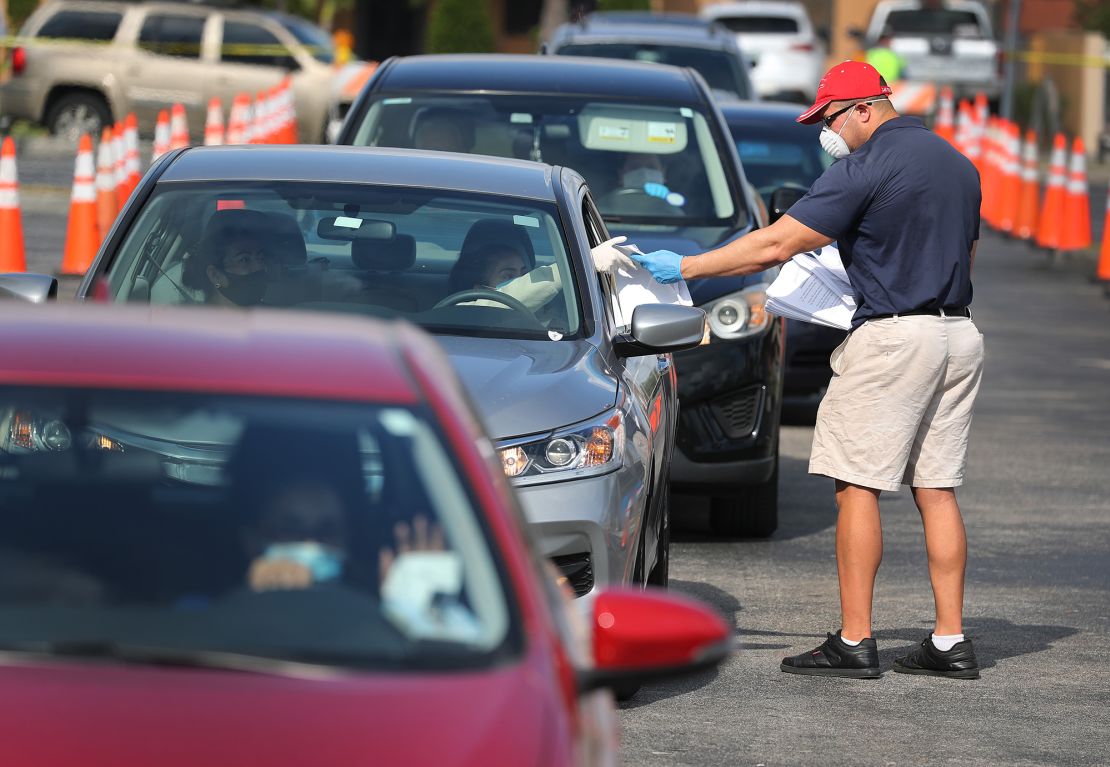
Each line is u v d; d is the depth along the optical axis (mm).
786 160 47656
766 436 30703
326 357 12953
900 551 31625
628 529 20484
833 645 23969
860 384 23469
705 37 64500
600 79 35875
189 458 14586
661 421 24047
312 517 12008
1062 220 75062
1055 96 116562
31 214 66688
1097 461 39812
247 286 22766
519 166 25516
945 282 23344
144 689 10453
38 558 11844
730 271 23922
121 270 22719
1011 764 20531
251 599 11555
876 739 21250
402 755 10000
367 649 11156
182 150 25172
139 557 11859
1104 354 54250
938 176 23266
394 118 34750
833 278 23781
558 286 23141
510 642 11211
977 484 37156
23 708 10180
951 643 24109
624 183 33938
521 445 19922
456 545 11797
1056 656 25312
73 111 89500
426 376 12922
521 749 10172
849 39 149250
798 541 32156
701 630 11516
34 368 12438
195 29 90875
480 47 139625
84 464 12891
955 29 126500
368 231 23344
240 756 9898
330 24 150000
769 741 20969
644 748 20484
